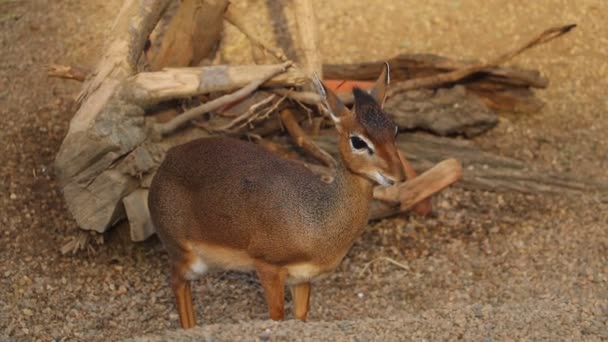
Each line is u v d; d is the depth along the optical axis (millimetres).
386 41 15969
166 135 12359
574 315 9523
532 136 14977
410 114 13984
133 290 12344
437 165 13047
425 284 12414
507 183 14148
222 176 10203
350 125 9453
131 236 12289
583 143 14898
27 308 11805
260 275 10070
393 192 12930
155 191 10719
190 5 13609
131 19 12586
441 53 15742
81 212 12172
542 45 16062
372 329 9195
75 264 12695
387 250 13156
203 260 10578
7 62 16062
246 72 12250
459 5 16641
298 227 9711
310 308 11914
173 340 9055
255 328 9219
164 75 12062
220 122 12844
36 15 16922
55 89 15398
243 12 16562
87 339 11297
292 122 13195
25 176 13844
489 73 14727
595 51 16125
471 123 14367
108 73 12219
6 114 14938
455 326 9273
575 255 12797
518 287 12156
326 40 16000
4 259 12633
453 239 13320
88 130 11727
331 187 9742
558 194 14109
